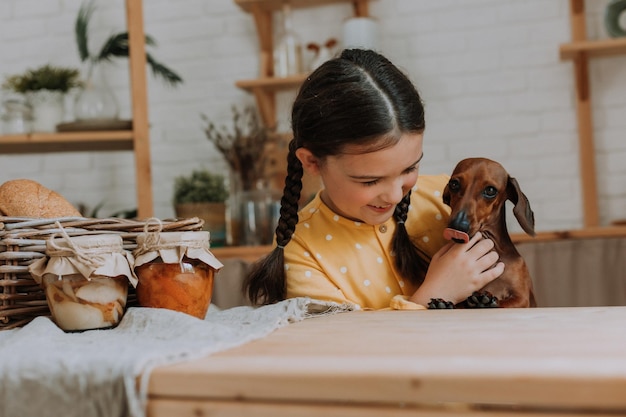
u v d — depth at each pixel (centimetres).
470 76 254
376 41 251
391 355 58
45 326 82
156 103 282
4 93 255
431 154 257
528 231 108
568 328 71
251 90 262
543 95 247
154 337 75
